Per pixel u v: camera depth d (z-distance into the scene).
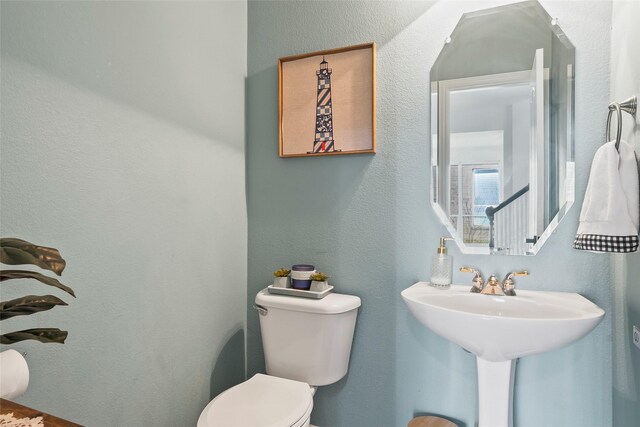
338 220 1.63
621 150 1.08
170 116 1.32
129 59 1.16
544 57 1.36
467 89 1.46
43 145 0.93
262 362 1.75
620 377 1.19
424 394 1.50
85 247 1.02
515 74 1.40
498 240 1.41
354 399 1.61
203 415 1.14
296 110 1.70
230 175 1.66
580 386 1.30
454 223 1.46
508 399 1.22
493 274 1.41
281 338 1.50
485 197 1.43
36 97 0.91
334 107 1.64
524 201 1.38
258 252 1.76
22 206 0.89
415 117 1.52
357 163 1.60
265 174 1.75
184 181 1.38
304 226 1.69
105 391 1.08
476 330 1.09
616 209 1.05
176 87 1.34
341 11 1.64
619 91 1.20
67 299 0.98
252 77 1.78
